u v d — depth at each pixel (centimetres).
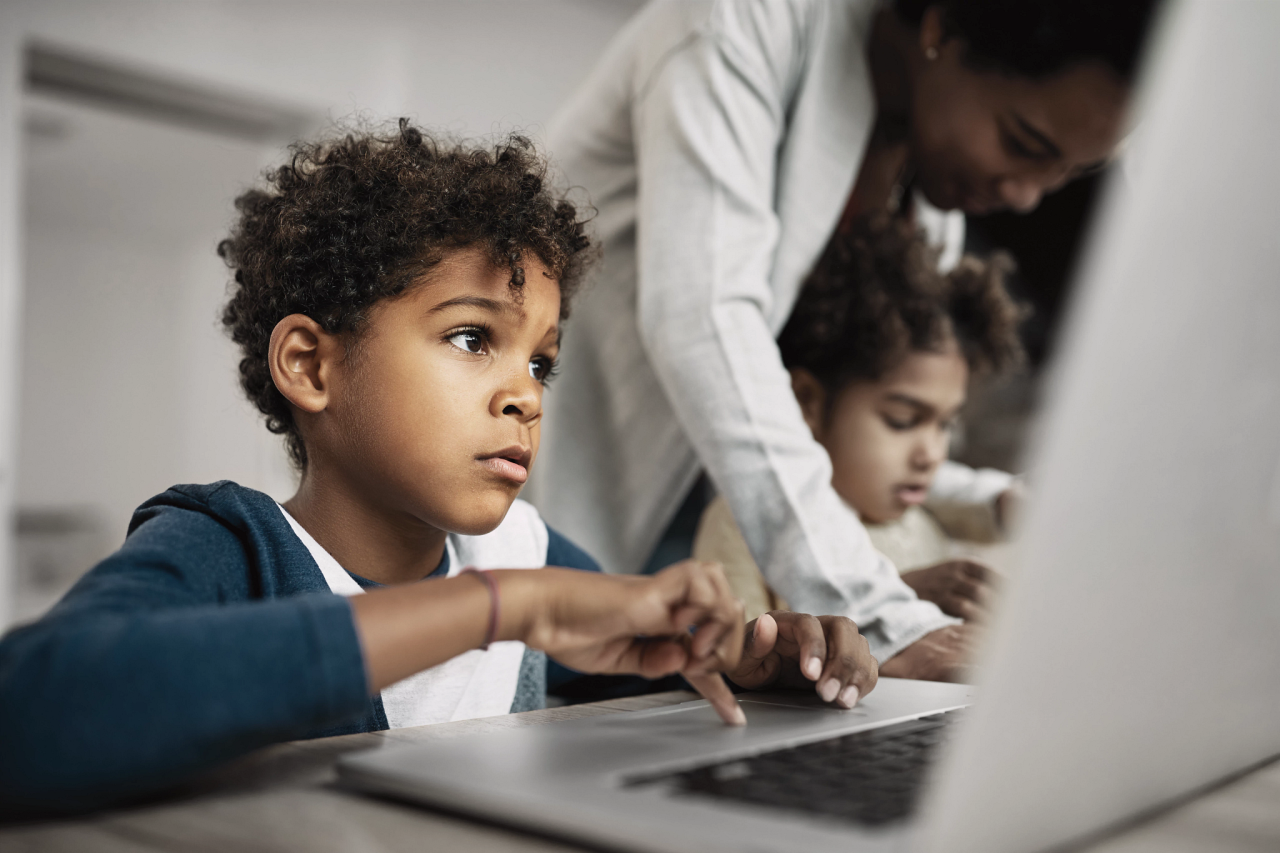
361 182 63
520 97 296
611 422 127
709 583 41
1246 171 22
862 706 52
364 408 60
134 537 48
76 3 225
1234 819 31
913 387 131
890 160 135
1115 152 125
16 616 361
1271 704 36
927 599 99
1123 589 24
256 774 37
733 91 106
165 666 31
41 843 28
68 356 515
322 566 60
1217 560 27
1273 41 22
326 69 264
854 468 131
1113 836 29
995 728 22
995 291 143
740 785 31
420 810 32
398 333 59
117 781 30
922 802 29
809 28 114
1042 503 21
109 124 343
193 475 498
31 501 509
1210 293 22
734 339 98
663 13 114
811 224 121
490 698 70
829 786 31
